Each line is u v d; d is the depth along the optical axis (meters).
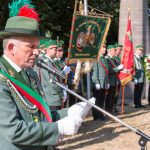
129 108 11.21
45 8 15.86
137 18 12.51
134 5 12.47
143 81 11.28
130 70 10.07
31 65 2.49
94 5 18.98
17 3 2.57
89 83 8.50
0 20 15.02
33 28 2.41
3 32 2.40
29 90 2.51
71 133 2.44
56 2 17.28
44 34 2.62
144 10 12.70
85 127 8.34
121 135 7.71
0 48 12.34
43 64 3.85
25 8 2.51
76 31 7.27
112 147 6.83
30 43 2.44
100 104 9.42
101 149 6.68
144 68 11.25
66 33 17.94
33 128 2.33
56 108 6.45
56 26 16.81
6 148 2.34
